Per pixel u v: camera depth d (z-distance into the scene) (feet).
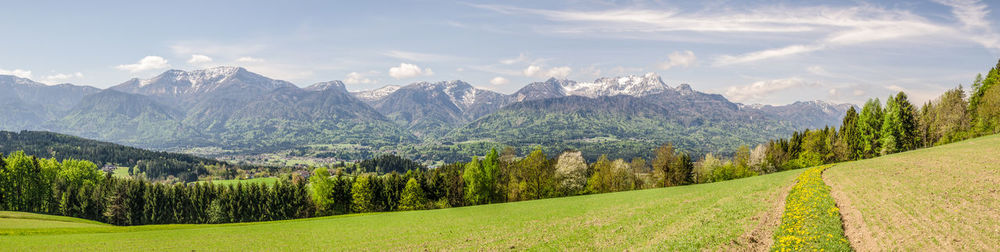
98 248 161.58
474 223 185.26
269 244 165.99
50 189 374.84
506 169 342.44
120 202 345.10
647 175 355.56
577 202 232.94
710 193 194.80
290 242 169.27
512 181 333.42
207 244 168.66
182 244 169.27
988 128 303.89
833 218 103.71
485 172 317.01
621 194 259.39
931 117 352.28
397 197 352.49
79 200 353.31
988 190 115.03
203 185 356.38
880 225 95.40
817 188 150.30
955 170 154.51
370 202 346.33
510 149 378.53
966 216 93.86
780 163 378.32
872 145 348.59
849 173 187.01
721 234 102.37
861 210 111.45
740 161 371.15
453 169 357.82
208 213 344.49
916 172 162.40
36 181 375.66
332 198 349.20
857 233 92.48
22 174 367.86
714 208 145.89
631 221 144.15
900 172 167.94
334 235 181.98
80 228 223.10
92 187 374.22
